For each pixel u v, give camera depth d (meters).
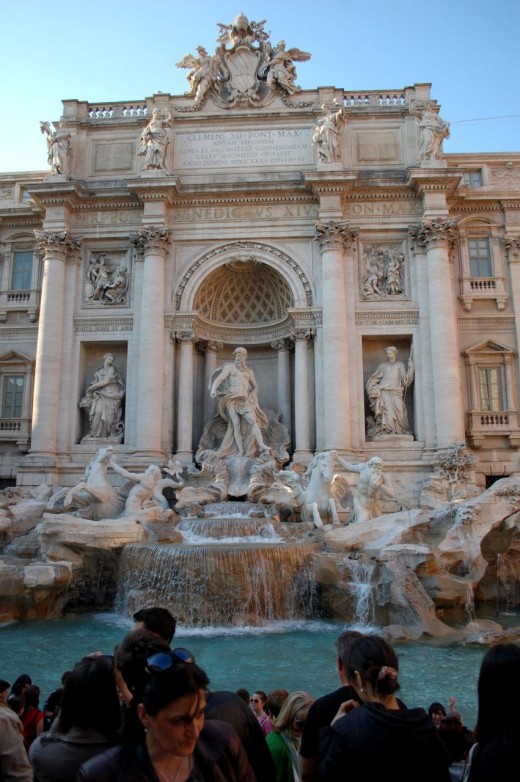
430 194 31.78
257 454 30.47
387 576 18.31
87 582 21.09
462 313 32.97
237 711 4.18
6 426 33.19
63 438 31.20
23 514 24.73
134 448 30.58
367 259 32.56
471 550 21.05
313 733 4.55
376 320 31.75
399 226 32.44
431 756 3.67
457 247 33.56
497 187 34.53
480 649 15.33
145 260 32.00
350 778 3.62
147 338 31.09
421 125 32.56
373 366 32.66
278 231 32.69
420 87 33.97
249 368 33.03
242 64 34.91
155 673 3.37
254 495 27.84
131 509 24.52
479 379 32.47
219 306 34.66
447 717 6.28
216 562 18.95
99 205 33.28
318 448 30.48
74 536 20.59
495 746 3.79
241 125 34.16
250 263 32.94
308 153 33.66
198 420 33.53
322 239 31.83
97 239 33.22
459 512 21.72
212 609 18.69
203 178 33.50
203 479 29.25
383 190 32.53
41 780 4.11
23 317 34.50
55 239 32.47
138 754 3.38
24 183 36.03
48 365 31.23
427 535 22.23
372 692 4.13
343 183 31.70
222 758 3.64
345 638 4.88
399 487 29.55
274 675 13.02
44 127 33.88
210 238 32.81
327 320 30.98
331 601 19.41
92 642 16.17
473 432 31.47
